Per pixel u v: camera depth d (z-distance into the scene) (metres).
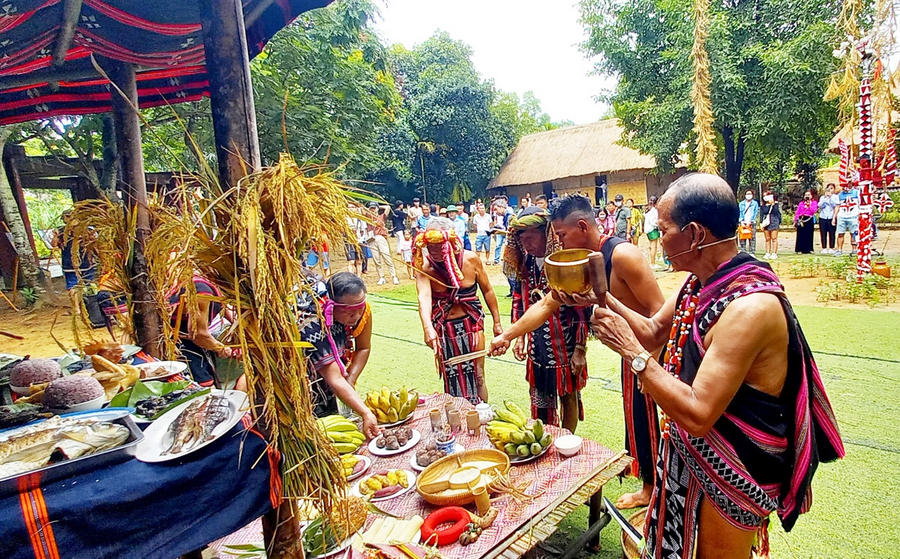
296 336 1.37
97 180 9.88
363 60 14.23
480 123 26.20
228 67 1.42
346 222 1.38
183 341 3.00
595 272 1.55
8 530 1.08
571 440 2.44
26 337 7.14
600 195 23.98
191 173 1.34
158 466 1.27
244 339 1.28
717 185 1.52
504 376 5.03
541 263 3.08
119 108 3.45
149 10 2.91
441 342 3.47
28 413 1.71
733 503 1.51
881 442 3.31
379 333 7.02
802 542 2.47
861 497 2.79
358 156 12.56
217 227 1.33
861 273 7.79
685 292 1.68
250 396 1.32
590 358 5.34
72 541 1.14
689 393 1.44
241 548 1.83
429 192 26.47
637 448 2.72
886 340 5.34
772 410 1.47
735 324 1.41
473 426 2.64
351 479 2.31
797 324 1.47
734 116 11.92
